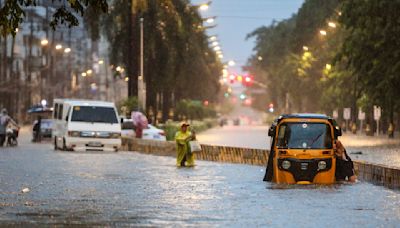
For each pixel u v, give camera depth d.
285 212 31.06
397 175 42.16
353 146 92.69
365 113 137.88
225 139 122.44
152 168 57.00
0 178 46.97
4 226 27.08
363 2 89.31
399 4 87.88
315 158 44.06
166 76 122.31
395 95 91.88
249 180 46.59
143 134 92.38
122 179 46.88
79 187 41.50
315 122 45.44
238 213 30.72
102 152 79.69
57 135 84.56
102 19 120.69
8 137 93.69
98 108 82.06
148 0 116.81
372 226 27.28
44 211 31.23
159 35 119.44
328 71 150.88
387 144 98.56
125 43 119.75
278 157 44.53
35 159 66.25
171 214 30.39
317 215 30.16
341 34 140.50
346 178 46.91
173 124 106.31
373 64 90.94
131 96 107.12
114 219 28.94
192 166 59.66
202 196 37.12
